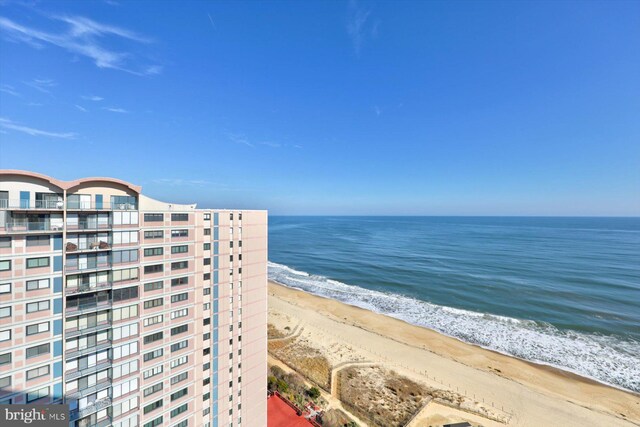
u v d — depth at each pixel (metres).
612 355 56.53
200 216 29.77
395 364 53.16
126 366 25.11
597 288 91.88
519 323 71.31
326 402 42.28
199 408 30.14
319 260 147.12
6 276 19.70
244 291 33.88
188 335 29.05
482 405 42.28
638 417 40.47
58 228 21.88
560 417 40.16
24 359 20.36
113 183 24.64
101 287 23.75
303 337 64.19
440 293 93.06
